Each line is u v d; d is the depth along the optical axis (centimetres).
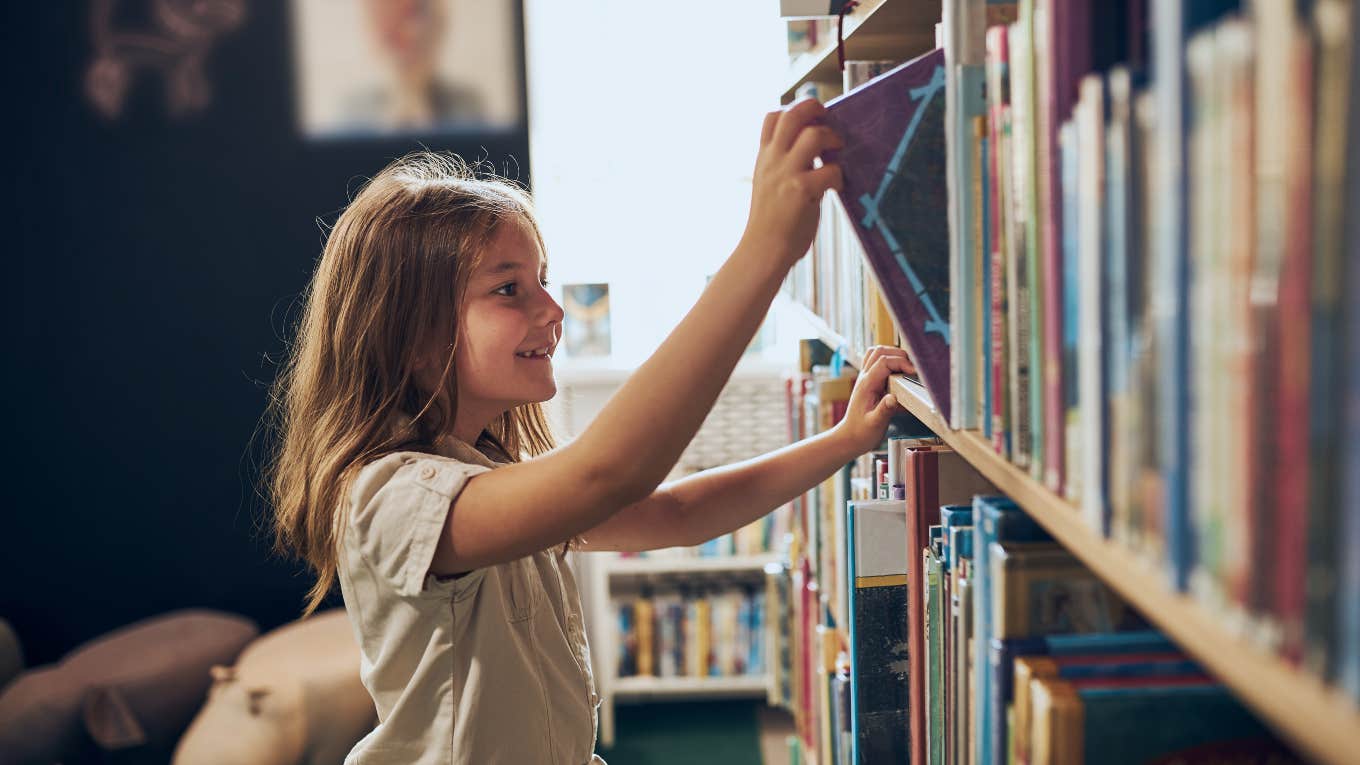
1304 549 38
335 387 128
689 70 364
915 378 132
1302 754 65
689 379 94
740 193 370
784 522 350
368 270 126
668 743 341
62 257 333
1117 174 54
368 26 329
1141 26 54
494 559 104
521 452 156
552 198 368
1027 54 70
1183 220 46
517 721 122
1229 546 43
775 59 363
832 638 178
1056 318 65
